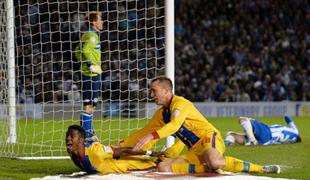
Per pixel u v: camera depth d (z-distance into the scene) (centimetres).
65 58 3862
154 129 1508
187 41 5225
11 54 2147
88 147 1448
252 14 5453
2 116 2292
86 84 2020
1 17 2233
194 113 1468
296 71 4894
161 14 3500
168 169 1463
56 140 2361
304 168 1664
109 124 2892
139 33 3578
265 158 1858
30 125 3153
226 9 5500
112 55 3625
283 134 2183
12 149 2080
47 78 3869
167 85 1473
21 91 3791
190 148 1481
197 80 4769
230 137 2141
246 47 5144
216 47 5184
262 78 4800
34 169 1658
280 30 5300
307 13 5450
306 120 3994
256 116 4478
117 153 1470
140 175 1423
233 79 4678
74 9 3747
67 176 1435
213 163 1427
